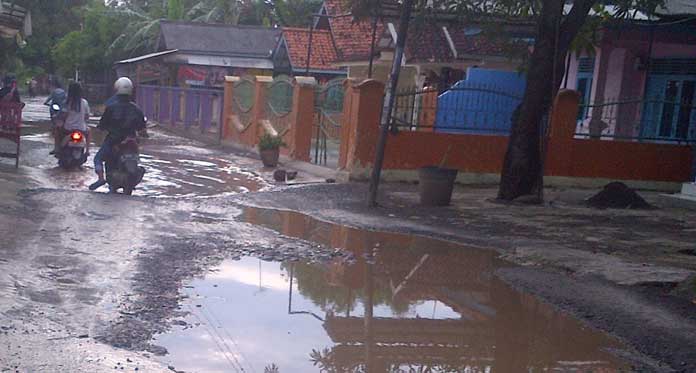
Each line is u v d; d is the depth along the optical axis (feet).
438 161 51.80
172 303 19.81
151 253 25.02
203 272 23.50
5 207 29.40
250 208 37.01
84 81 155.53
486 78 59.00
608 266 26.30
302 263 26.05
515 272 25.54
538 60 42.39
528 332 19.48
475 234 32.71
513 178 43.70
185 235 28.43
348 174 49.42
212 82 108.58
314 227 33.06
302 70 96.48
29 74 177.47
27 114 103.14
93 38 144.56
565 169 54.70
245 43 110.93
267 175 52.21
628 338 18.85
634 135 62.39
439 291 23.44
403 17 38.42
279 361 16.46
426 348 17.95
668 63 60.95
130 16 139.64
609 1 46.83
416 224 34.81
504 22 47.32
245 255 26.37
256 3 135.54
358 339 18.42
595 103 62.08
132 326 17.53
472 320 20.45
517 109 43.78
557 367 16.89
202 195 40.68
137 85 120.88
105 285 20.67
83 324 17.21
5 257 21.81
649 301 22.03
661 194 52.70
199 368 15.49
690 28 55.88
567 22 42.24
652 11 43.83
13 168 43.83
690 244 32.04
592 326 19.97
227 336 17.75
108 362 14.94
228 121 78.02
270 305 20.76
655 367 17.01
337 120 60.75
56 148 47.47
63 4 174.29
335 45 90.27
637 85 63.31
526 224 35.99
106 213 30.99
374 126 49.60
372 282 24.17
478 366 16.89
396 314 20.83
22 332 15.92
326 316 20.20
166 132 96.07
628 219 39.29
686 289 22.93
